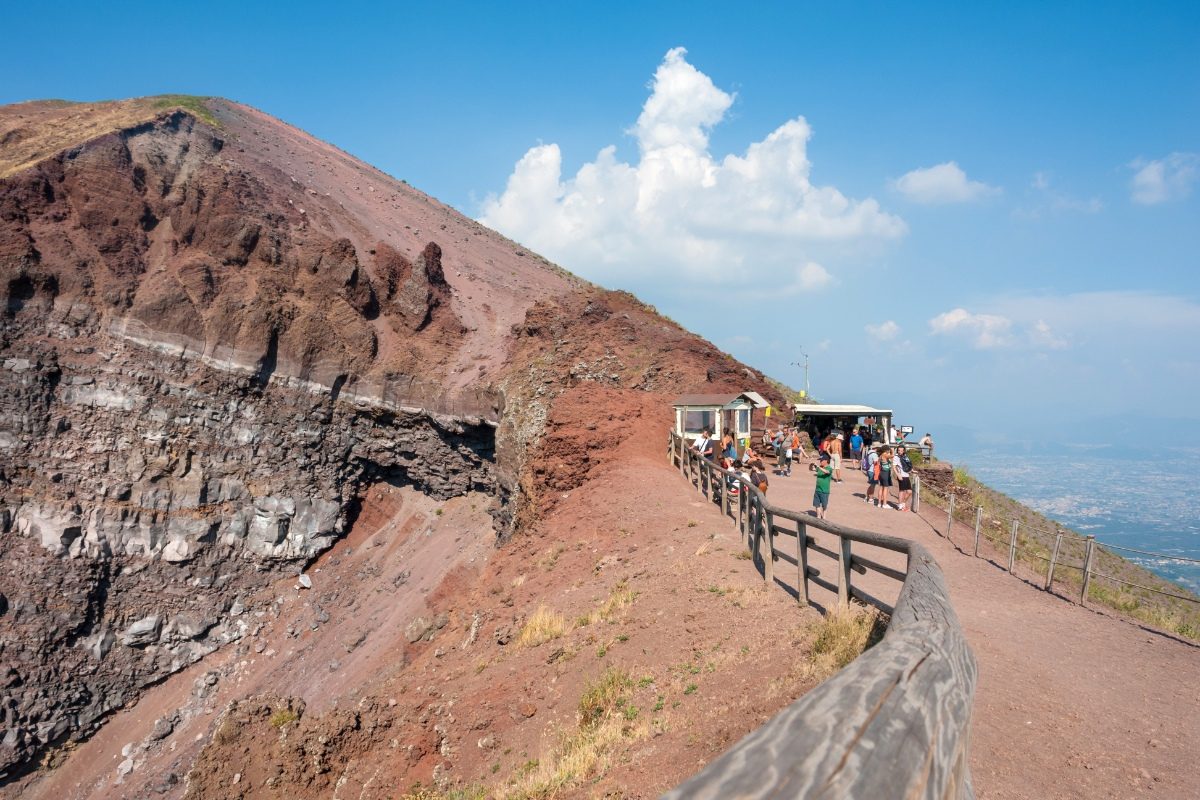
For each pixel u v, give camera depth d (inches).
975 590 527.2
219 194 2123.5
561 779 319.3
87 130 2289.6
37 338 1640.0
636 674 421.4
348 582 1716.3
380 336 2062.0
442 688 612.4
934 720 78.0
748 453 1075.9
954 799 77.2
